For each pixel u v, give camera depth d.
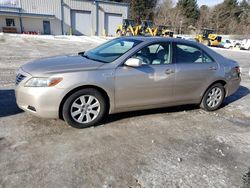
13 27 33.69
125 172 2.62
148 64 3.86
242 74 9.84
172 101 4.26
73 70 3.36
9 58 10.15
